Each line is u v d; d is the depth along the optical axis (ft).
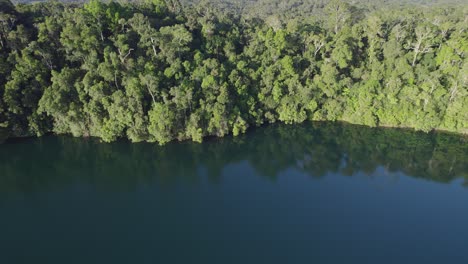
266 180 264.11
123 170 283.18
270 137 327.06
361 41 376.89
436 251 192.44
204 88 307.37
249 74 336.08
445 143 309.01
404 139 318.24
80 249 195.62
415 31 352.69
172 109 295.28
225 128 316.19
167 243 199.93
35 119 306.35
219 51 362.74
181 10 427.74
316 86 341.21
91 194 250.37
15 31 304.30
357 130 336.08
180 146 305.32
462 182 258.98
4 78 304.71
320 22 461.37
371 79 330.13
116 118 295.28
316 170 277.44
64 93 295.07
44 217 224.12
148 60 315.78
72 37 306.35
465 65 302.45
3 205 237.45
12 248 196.75
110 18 342.23
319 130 338.54
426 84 312.91
